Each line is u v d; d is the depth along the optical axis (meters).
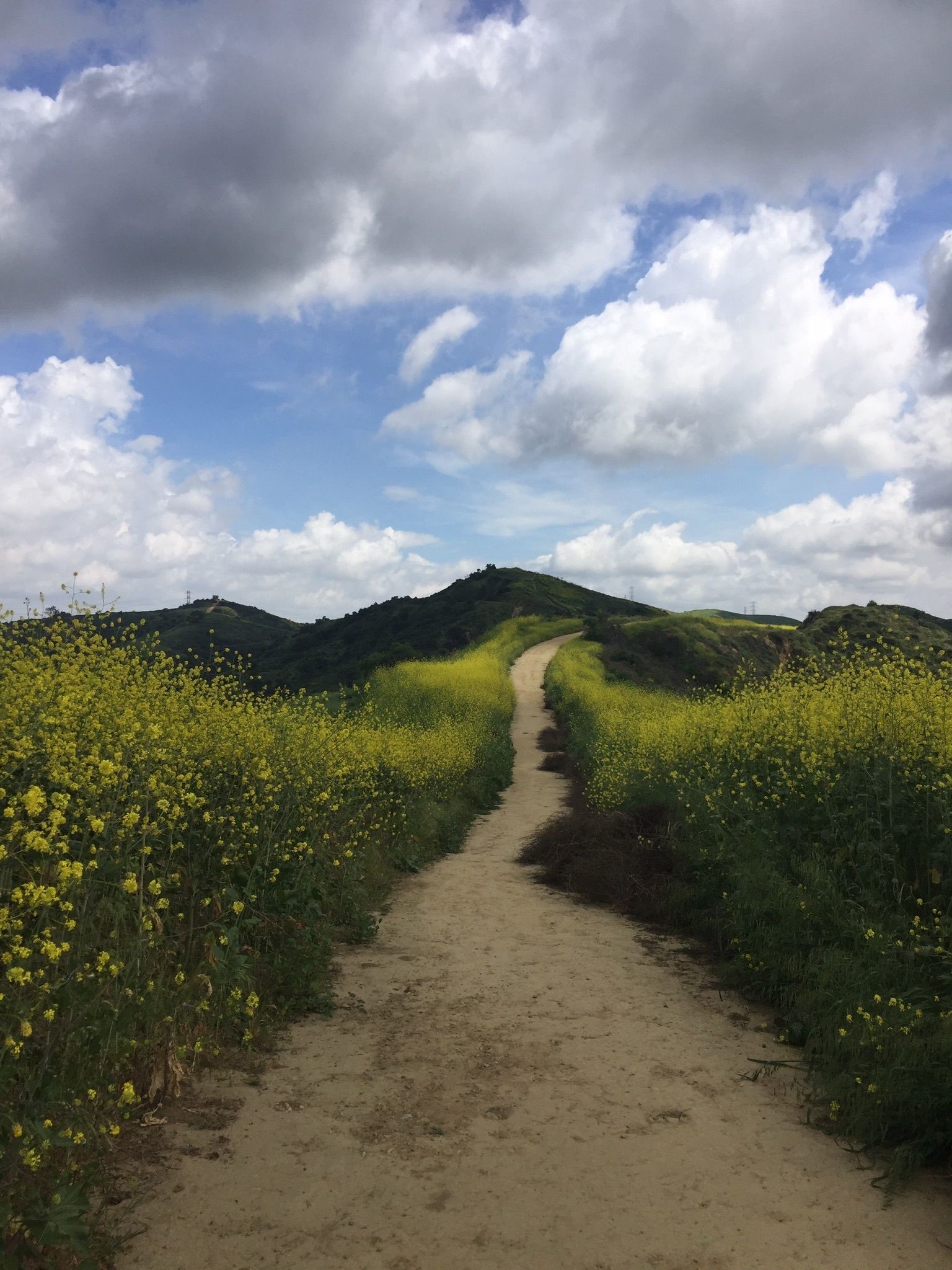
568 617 89.25
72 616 6.67
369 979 5.70
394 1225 2.95
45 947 3.00
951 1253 2.87
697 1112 3.85
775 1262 2.79
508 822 13.02
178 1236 2.84
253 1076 4.12
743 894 6.21
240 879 5.23
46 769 4.09
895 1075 3.74
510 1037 4.71
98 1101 3.28
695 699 15.76
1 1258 2.45
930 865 5.83
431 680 26.94
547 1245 2.86
